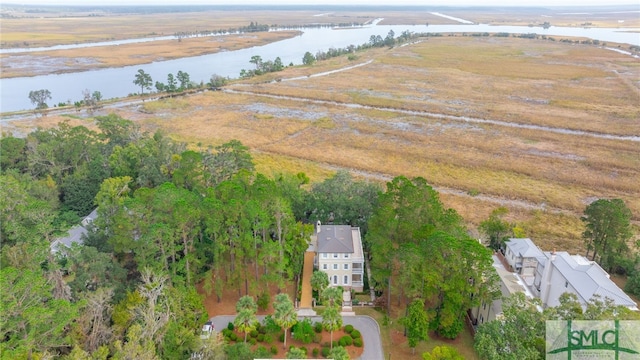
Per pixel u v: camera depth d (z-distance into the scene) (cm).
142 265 5088
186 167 7044
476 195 9125
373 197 7488
